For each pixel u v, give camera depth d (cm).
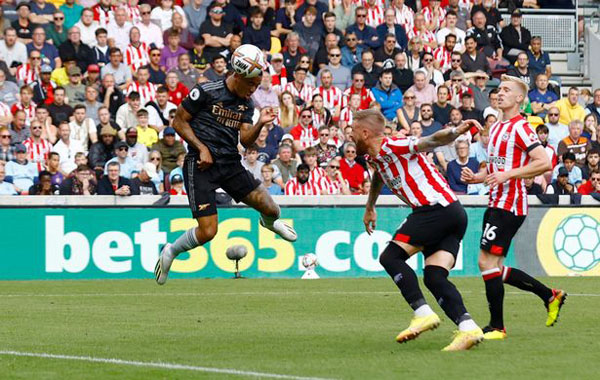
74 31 4109
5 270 3350
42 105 3847
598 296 2631
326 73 4275
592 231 3706
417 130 4047
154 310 2244
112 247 3412
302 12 4600
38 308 2297
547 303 1844
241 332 1783
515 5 5397
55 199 3384
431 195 1525
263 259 3497
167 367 1316
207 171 1752
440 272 1527
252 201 1788
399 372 1265
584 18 5366
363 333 1761
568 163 3953
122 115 3900
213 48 4378
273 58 4294
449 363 1352
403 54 4472
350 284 3111
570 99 4494
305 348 1534
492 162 1748
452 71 4547
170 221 3453
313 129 4034
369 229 1709
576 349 1518
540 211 3669
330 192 3719
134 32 4272
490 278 1716
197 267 3459
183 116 1731
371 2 4744
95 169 3706
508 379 1205
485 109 4247
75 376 1244
